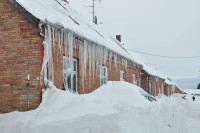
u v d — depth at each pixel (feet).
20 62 19.80
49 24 19.79
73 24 26.89
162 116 17.35
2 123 15.74
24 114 17.01
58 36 21.74
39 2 23.91
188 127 18.13
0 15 20.62
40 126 13.64
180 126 17.53
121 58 41.14
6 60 20.24
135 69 52.24
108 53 34.35
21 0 19.80
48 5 26.50
